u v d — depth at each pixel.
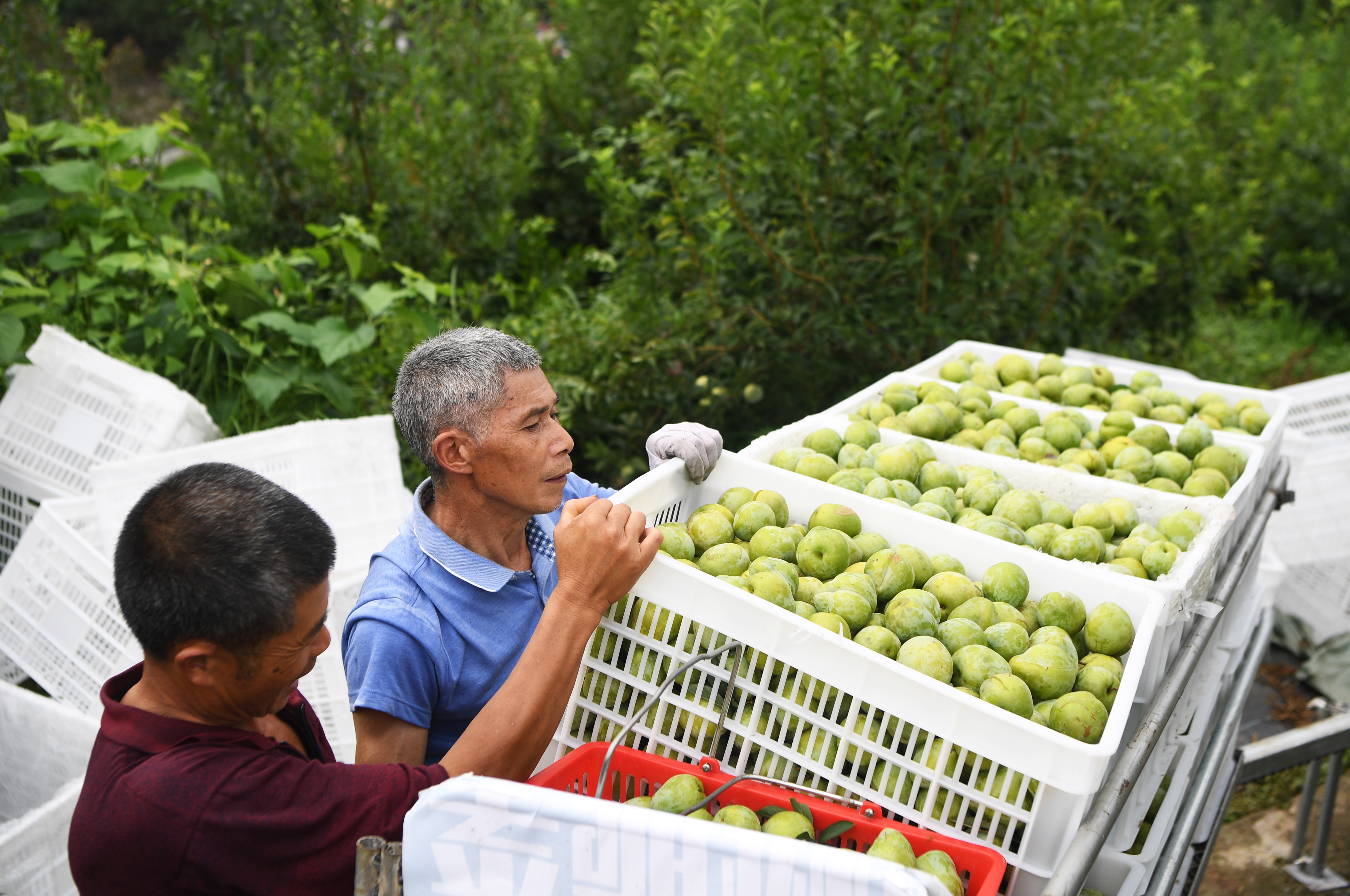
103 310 4.67
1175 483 2.92
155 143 5.04
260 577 1.42
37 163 5.09
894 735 1.74
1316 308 9.36
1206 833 2.86
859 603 2.05
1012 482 2.81
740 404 5.01
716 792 1.64
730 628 1.80
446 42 6.76
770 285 4.82
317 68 5.79
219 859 1.41
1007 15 4.45
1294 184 9.20
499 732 1.70
